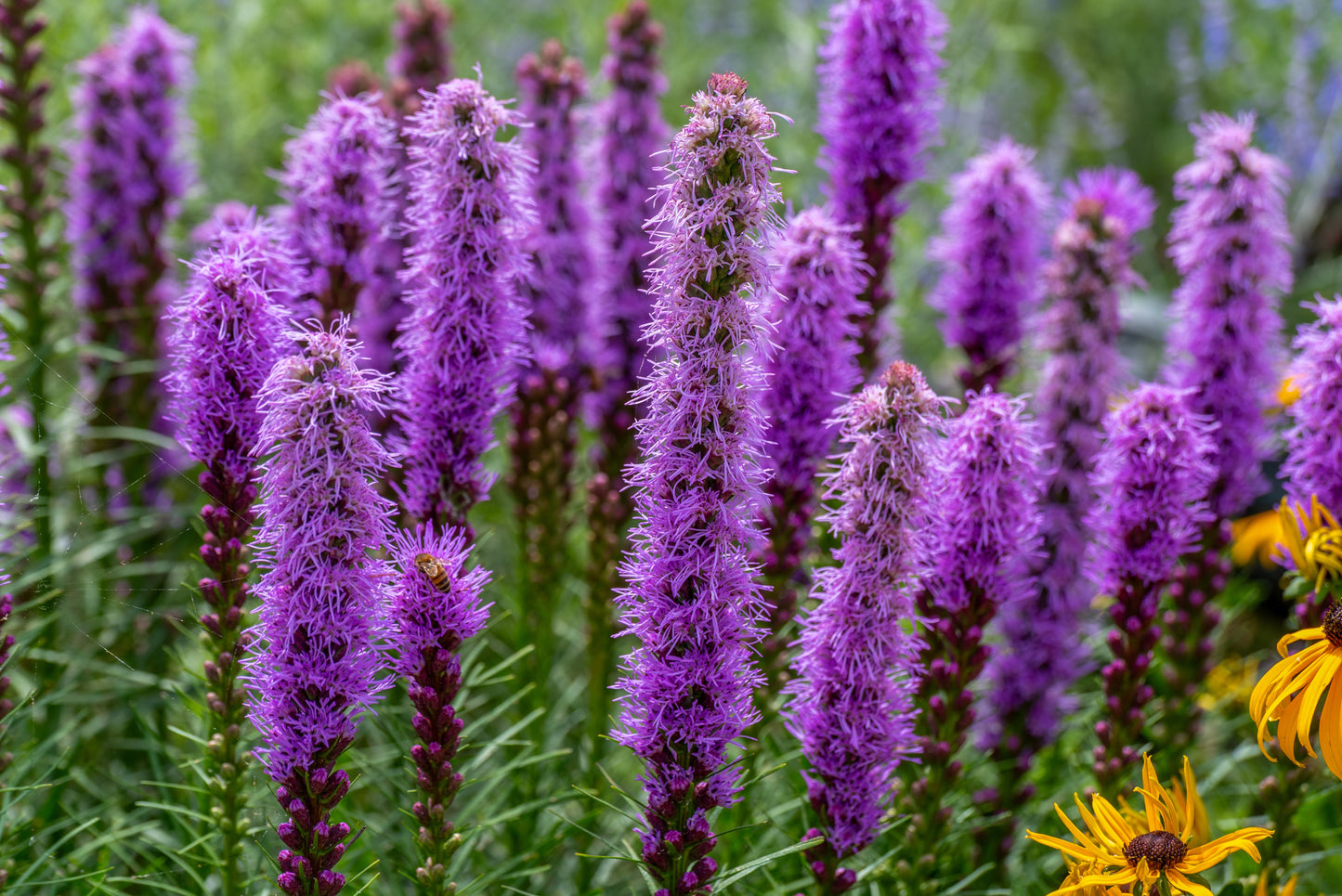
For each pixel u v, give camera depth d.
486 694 1.30
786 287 1.11
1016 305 1.25
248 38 1.98
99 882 1.07
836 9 1.20
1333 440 1.12
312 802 0.99
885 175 1.21
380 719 1.14
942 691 1.10
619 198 1.30
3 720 1.06
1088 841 1.05
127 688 1.23
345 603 0.98
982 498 1.05
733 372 0.98
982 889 1.20
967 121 2.17
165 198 1.37
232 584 1.04
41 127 1.26
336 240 1.13
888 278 1.22
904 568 1.01
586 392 1.29
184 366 1.02
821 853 1.04
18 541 1.19
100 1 1.68
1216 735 1.30
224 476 1.03
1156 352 2.04
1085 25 3.62
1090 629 1.26
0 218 1.27
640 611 1.00
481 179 1.06
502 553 1.53
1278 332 1.22
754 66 2.36
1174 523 1.12
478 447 1.08
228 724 1.04
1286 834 1.13
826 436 1.13
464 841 1.10
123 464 1.33
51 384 1.33
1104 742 1.16
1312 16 2.46
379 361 1.21
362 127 1.12
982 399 1.06
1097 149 3.12
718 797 1.01
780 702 1.14
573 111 1.27
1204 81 2.91
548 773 1.24
